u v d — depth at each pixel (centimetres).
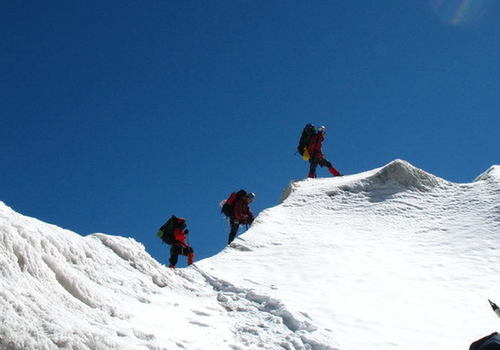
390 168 2242
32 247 770
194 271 1288
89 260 984
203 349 830
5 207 909
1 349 547
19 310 607
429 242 1739
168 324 891
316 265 1495
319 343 957
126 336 746
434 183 2220
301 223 1944
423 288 1359
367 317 1135
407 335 1065
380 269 1487
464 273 1462
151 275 1112
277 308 1090
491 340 648
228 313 1059
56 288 755
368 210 2053
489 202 1964
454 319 1170
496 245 1639
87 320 729
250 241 1716
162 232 1509
